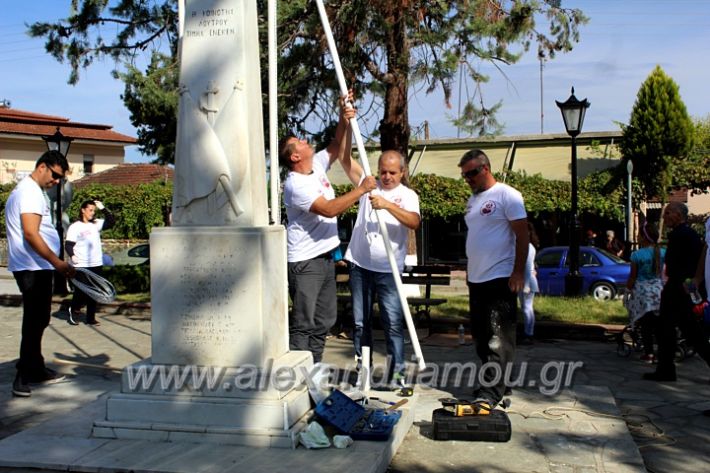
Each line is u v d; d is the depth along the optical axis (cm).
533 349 896
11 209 623
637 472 443
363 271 620
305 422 461
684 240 679
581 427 530
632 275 812
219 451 433
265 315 463
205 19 483
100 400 568
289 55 1089
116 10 1207
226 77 479
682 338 799
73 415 519
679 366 780
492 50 1058
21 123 3731
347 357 817
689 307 673
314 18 1036
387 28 1013
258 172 491
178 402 457
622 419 553
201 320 466
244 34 481
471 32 1015
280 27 1080
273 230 479
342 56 1079
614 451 479
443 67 1014
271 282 473
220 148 475
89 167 4034
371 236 609
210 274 464
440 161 2527
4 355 853
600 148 2412
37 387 652
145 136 1343
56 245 648
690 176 2409
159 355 474
